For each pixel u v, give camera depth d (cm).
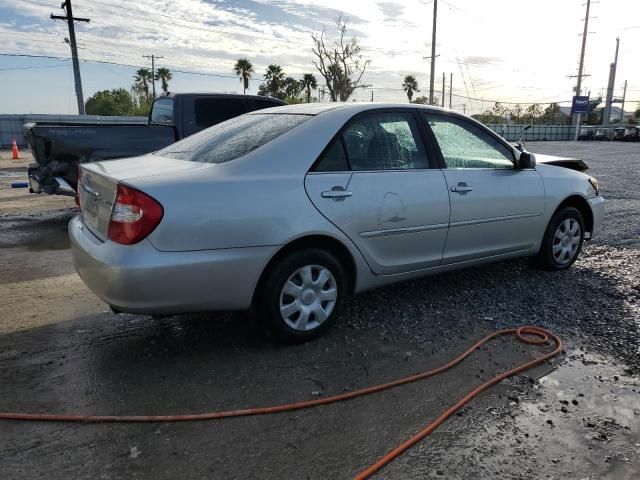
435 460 254
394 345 375
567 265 550
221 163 349
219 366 342
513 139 5897
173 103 831
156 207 307
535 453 259
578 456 257
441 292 484
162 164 366
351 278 397
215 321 415
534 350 370
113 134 729
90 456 253
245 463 249
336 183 369
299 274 363
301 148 366
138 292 308
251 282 340
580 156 2458
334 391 313
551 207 513
